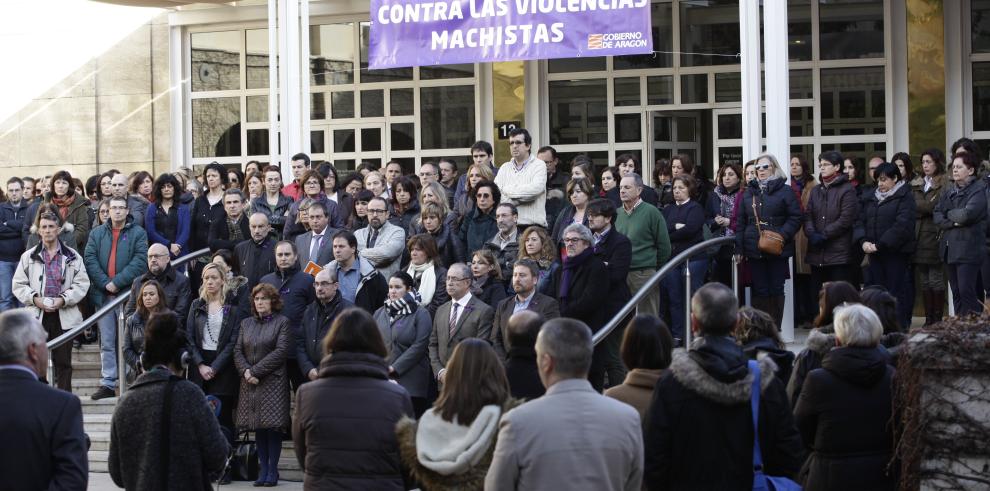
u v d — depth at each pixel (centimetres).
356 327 573
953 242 1052
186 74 1678
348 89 1639
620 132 1552
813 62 1477
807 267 1234
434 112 1609
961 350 598
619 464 456
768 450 541
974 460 598
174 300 1045
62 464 493
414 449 539
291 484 959
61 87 1702
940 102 1432
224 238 1173
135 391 575
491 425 526
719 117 1520
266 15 1630
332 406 560
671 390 522
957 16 1423
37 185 1488
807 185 1212
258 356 945
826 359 601
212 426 577
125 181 1195
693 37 1527
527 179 1077
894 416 602
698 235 1057
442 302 980
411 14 1252
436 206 1055
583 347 467
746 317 645
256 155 1658
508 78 1580
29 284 1129
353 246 1004
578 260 882
